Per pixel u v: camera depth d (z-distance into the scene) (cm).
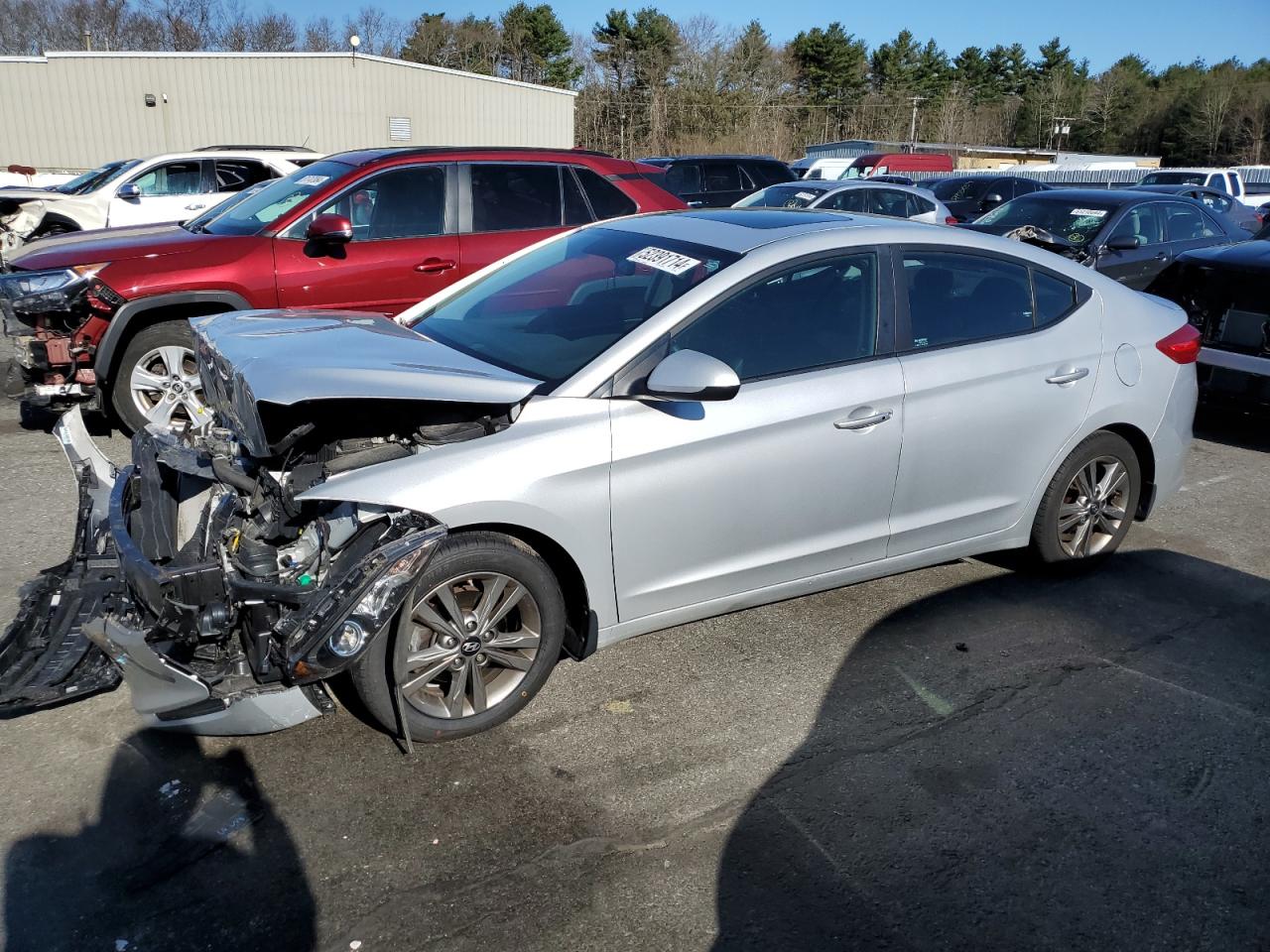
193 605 297
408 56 6562
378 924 264
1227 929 273
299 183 720
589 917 269
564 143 3538
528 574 338
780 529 384
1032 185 2030
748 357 373
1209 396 714
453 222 717
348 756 335
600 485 341
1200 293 715
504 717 350
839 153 5019
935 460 414
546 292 411
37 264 618
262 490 328
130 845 290
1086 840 306
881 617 446
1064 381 443
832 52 7412
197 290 634
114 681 328
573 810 311
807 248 391
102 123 3027
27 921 262
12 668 330
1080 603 465
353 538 313
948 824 311
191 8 5903
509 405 335
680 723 360
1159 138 8119
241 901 271
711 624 436
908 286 412
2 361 879
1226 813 321
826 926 269
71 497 560
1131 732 364
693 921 269
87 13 5744
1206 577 498
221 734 309
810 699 379
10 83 2927
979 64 9525
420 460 319
